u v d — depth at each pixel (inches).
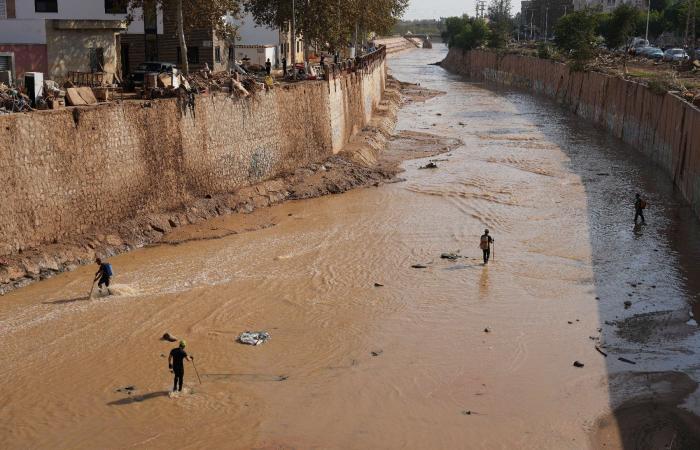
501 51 5408.5
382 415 847.1
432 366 961.5
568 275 1283.2
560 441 802.2
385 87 4151.1
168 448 773.9
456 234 1509.6
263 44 3125.0
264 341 1016.9
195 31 2304.4
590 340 1039.0
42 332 1016.9
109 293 1145.4
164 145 1461.6
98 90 1422.2
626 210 1707.7
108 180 1334.9
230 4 1883.6
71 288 1159.0
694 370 954.1
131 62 2289.6
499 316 1115.9
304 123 1953.7
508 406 869.2
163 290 1176.8
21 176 1169.4
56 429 800.9
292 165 1902.1
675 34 4547.2
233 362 959.6
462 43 6387.8
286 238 1461.6
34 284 1163.3
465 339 1039.0
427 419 839.7
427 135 2736.2
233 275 1251.8
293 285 1217.4
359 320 1093.1
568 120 3245.6
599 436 812.0
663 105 2181.3
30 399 857.5
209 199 1578.5
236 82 1690.5
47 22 1717.5
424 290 1210.0
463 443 795.4
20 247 1177.4
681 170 1877.5
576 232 1531.7
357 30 3420.3
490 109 3614.7
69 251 1237.1
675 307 1152.2
